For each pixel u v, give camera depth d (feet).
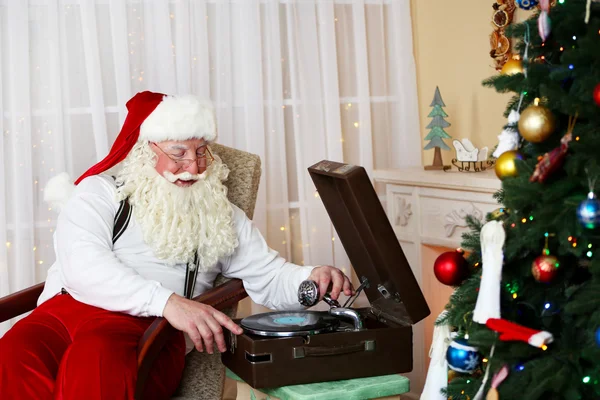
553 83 4.82
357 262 6.93
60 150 9.46
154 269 7.25
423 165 11.05
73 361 6.06
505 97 9.43
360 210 6.02
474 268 5.67
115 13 9.52
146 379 6.52
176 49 9.84
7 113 9.34
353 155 10.81
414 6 11.02
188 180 7.31
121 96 9.56
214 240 7.42
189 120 7.16
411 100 10.89
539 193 4.81
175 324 6.38
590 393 4.76
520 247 4.99
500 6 9.12
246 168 8.11
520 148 5.26
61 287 7.36
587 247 4.69
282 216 10.32
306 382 6.02
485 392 5.19
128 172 7.38
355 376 6.13
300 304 7.09
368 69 10.79
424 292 9.65
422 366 10.05
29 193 9.36
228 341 6.49
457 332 5.77
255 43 10.03
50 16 9.34
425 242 9.39
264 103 10.27
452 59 10.33
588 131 4.70
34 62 9.44
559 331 5.10
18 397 6.05
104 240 7.04
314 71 10.40
